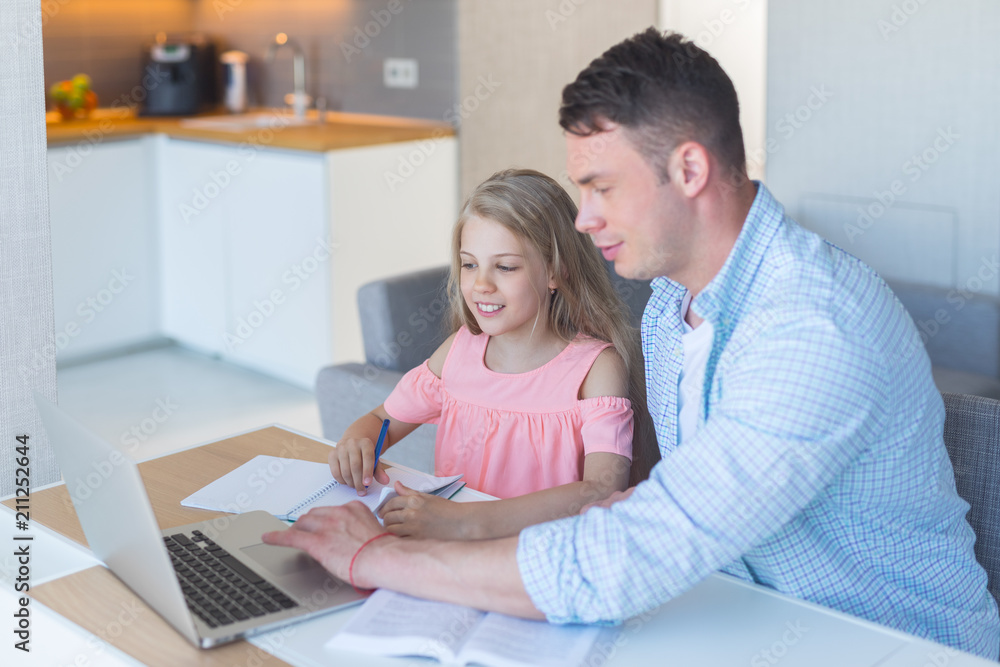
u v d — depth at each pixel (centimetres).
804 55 323
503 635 96
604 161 101
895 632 100
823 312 97
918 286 294
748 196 107
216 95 470
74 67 453
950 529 114
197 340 421
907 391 103
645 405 161
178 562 112
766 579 113
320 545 109
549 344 155
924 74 299
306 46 437
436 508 122
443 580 102
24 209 140
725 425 96
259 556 115
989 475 143
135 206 414
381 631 97
